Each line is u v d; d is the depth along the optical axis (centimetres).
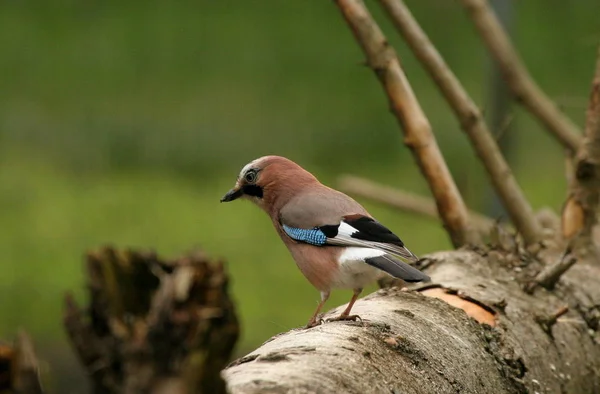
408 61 2130
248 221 1627
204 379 385
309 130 1948
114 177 1789
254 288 1398
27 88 2038
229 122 1959
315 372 500
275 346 548
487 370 636
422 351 592
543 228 954
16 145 1884
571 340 744
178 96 2022
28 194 1688
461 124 908
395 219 1652
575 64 2153
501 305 700
